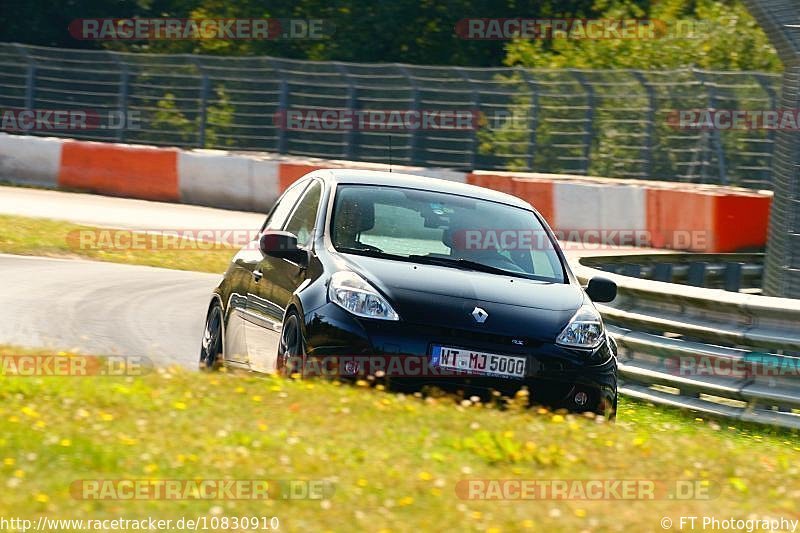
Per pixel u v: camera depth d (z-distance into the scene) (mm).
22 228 67188
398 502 18375
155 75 101438
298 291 28188
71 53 103250
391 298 27203
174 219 82562
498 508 18750
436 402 25422
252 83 99062
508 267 30031
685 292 36656
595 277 31203
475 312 27391
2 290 47000
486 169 91312
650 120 85812
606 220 82812
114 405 23547
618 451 23172
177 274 59875
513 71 90375
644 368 37875
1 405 23125
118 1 137250
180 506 17750
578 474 21266
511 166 90500
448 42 128250
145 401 24016
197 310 47812
